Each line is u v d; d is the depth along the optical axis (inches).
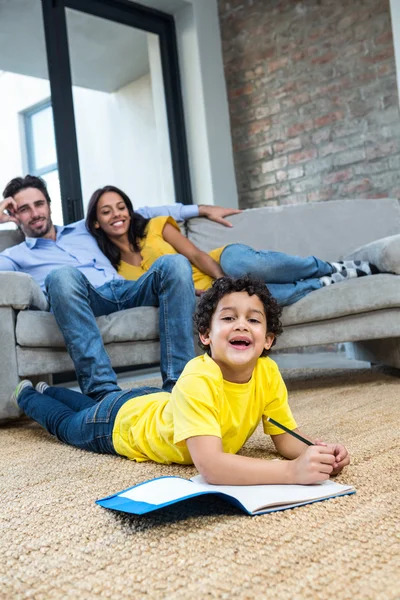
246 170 182.7
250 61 179.5
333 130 164.9
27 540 35.1
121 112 163.3
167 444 47.9
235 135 183.6
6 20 145.4
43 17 148.6
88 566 30.5
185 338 75.0
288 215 114.8
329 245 113.8
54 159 150.9
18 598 27.5
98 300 86.2
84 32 157.1
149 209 111.8
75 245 101.7
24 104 154.8
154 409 50.4
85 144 154.3
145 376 142.3
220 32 183.5
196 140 177.9
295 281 90.9
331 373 110.0
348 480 41.8
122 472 49.1
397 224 116.2
